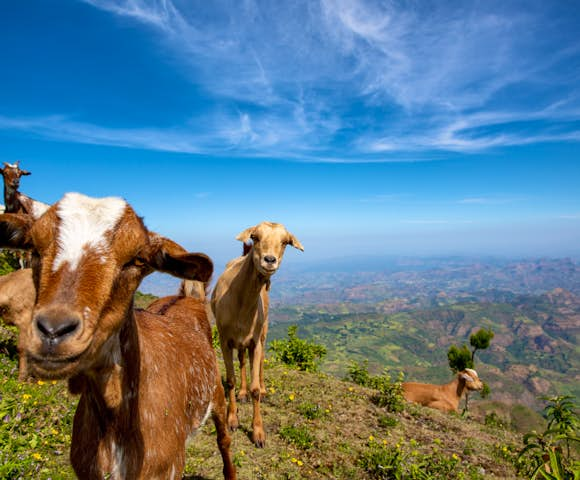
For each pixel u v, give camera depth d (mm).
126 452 528
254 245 1352
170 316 896
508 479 1436
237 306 1385
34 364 375
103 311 424
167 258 487
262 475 1164
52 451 973
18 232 452
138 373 553
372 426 1706
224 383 1937
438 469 1356
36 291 414
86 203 457
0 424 946
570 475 833
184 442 667
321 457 1350
